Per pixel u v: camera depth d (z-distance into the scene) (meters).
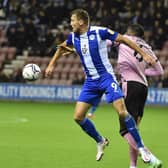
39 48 73.56
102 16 72.06
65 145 30.97
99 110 57.00
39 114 51.38
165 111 57.47
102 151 22.97
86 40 21.62
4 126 41.03
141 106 22.08
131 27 22.38
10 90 67.81
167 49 70.75
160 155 27.94
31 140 33.03
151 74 22.02
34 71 23.33
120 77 22.75
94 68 21.78
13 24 75.81
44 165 24.17
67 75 71.19
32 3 77.56
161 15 71.38
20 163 24.61
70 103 65.19
